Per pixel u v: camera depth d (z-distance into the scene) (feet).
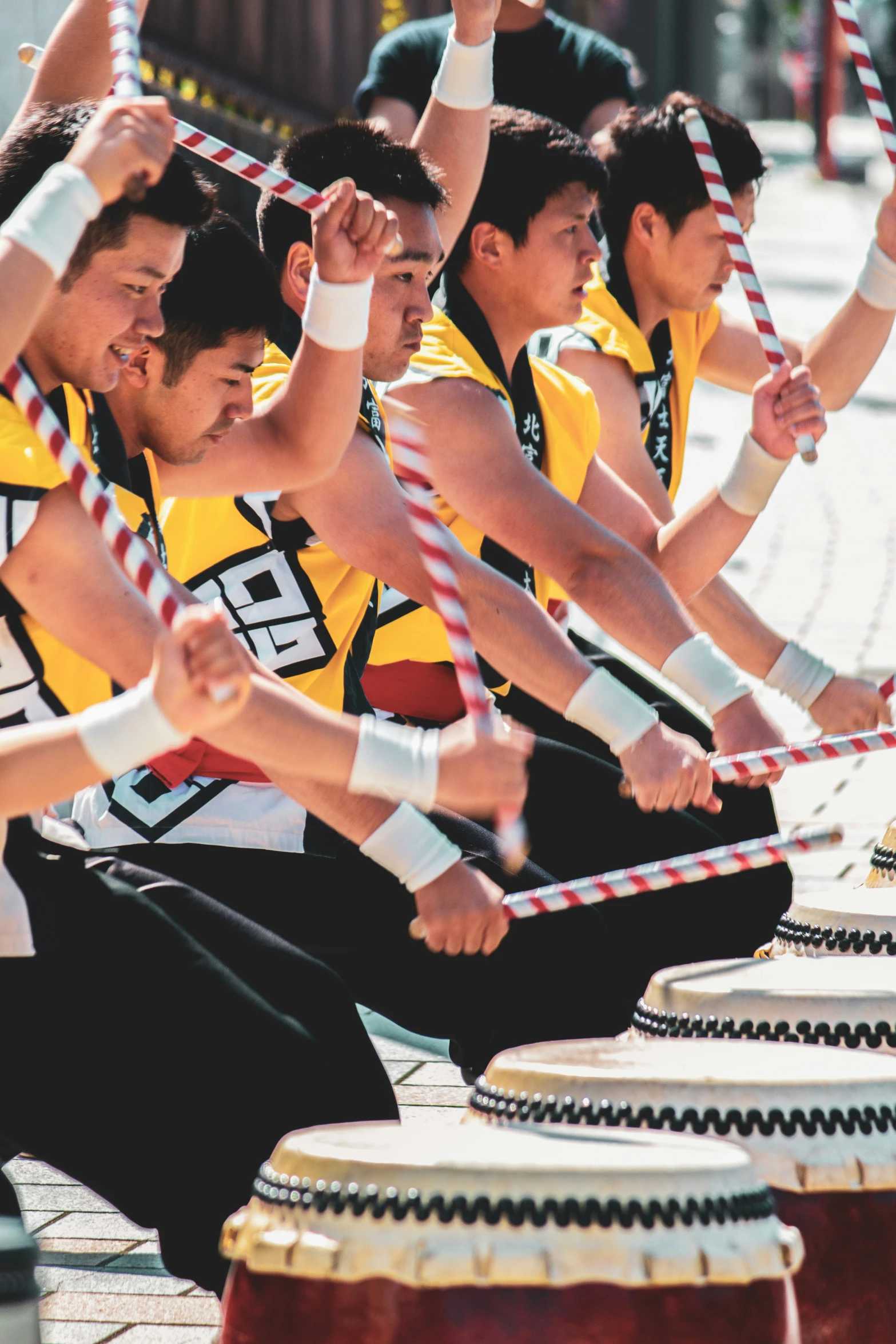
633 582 41.06
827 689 45.83
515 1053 30.09
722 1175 24.86
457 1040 40.86
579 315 46.03
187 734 24.31
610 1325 23.76
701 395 167.22
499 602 38.37
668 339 54.13
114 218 28.96
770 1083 27.96
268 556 40.04
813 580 104.47
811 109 444.14
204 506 39.96
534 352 52.01
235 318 33.50
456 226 45.19
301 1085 31.68
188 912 33.83
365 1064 33.71
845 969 34.06
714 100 309.83
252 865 38.65
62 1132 31.40
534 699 48.98
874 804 68.74
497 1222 24.06
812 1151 27.63
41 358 30.40
